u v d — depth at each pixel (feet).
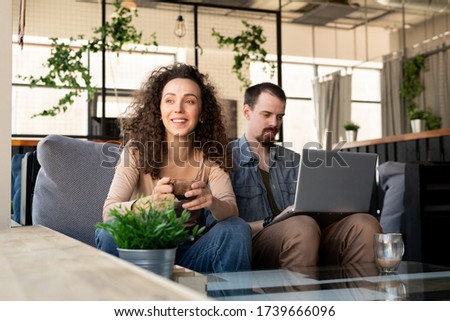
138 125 5.61
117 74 22.84
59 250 2.50
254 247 5.70
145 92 5.67
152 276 1.66
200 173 5.67
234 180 6.70
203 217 5.64
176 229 3.33
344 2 26.35
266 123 7.15
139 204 4.45
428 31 30.99
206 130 5.76
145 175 5.55
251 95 7.29
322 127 31.12
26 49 20.44
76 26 21.18
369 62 32.37
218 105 5.87
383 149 16.78
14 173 8.57
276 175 7.00
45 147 6.25
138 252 3.21
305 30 31.73
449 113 28.04
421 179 8.57
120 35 19.01
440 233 8.61
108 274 1.71
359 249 5.65
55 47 19.01
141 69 23.52
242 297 3.20
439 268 4.79
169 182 4.53
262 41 21.08
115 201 5.12
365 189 5.98
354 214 5.87
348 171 5.82
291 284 3.68
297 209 5.65
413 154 15.70
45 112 18.20
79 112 20.97
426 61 29.40
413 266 4.96
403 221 9.49
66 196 6.28
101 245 4.57
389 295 3.33
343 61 32.40
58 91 20.56
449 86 28.12
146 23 24.31
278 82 20.62
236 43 20.94
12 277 1.72
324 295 3.30
